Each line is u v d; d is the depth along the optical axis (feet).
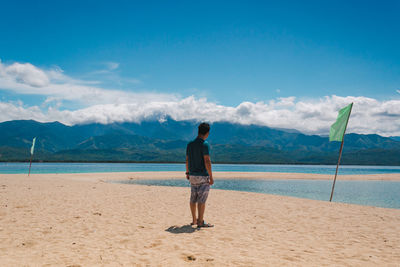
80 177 113.09
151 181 106.52
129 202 34.91
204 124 21.75
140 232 19.74
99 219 24.14
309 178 133.90
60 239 17.58
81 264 12.78
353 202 54.85
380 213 29.55
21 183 64.54
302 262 13.64
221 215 27.35
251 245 16.74
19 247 15.64
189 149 21.76
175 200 37.40
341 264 13.48
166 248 15.85
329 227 22.50
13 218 23.89
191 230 20.61
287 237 19.04
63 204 32.30
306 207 33.09
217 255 14.57
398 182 114.42
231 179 126.62
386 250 16.17
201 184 21.61
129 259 13.70
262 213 28.73
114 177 121.08
